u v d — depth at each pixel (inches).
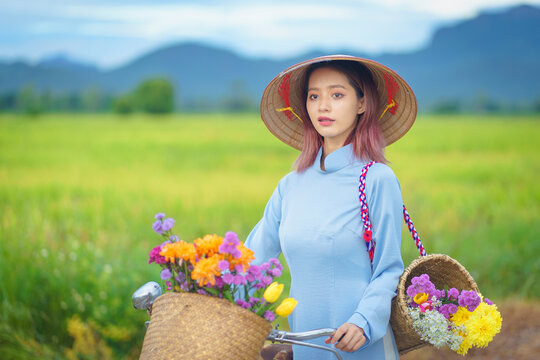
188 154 657.6
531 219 343.0
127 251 249.9
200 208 359.9
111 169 530.3
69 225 292.2
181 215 343.6
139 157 621.0
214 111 1578.5
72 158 589.6
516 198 406.9
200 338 67.9
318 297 86.9
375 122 92.1
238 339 68.0
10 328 205.0
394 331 85.9
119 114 1202.0
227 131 938.7
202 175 519.2
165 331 69.3
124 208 348.5
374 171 86.7
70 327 207.5
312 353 86.9
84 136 789.2
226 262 68.3
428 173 509.4
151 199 388.2
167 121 1129.4
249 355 68.6
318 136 96.8
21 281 221.1
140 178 483.2
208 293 72.1
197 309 69.1
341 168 89.6
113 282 215.2
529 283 246.7
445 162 572.1
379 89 95.0
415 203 361.7
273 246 97.6
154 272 218.1
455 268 82.2
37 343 206.8
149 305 77.9
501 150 663.1
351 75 90.3
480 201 398.0
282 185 97.1
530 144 703.1
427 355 191.2
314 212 88.7
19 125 891.4
